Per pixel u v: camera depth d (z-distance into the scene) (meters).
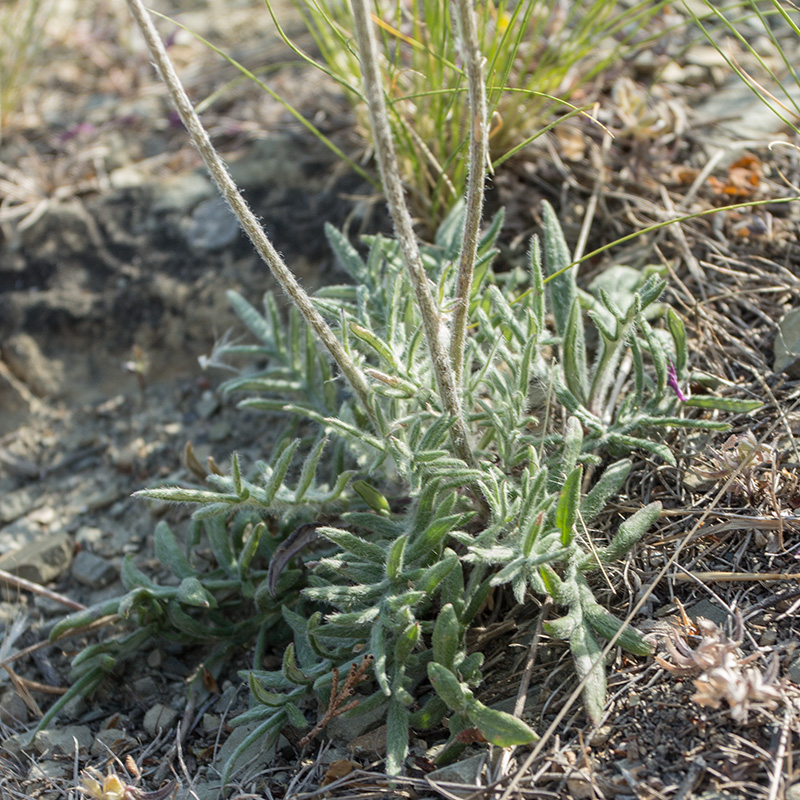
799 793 1.47
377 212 2.96
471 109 1.51
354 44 2.52
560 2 3.27
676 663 1.68
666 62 3.15
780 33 3.25
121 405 2.91
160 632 2.21
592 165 2.89
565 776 1.59
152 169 3.31
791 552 1.84
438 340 1.70
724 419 2.17
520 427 1.95
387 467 2.15
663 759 1.59
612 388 2.36
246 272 2.99
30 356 2.98
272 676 1.94
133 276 3.05
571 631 1.72
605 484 1.92
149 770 1.98
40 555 2.47
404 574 1.83
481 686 1.91
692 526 1.96
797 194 2.67
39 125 3.61
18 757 2.04
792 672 1.64
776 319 2.39
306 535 2.08
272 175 3.16
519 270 2.41
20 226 3.15
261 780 1.85
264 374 2.55
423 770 1.74
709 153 2.88
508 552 1.74
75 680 2.22
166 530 2.31
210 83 3.60
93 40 4.01
